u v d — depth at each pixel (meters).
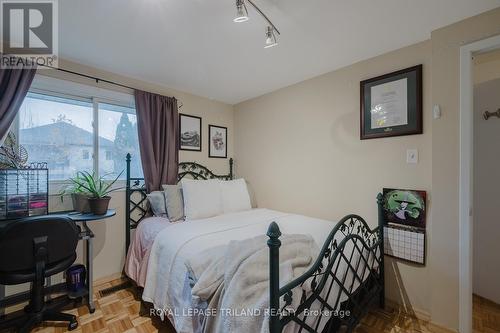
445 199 1.67
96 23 1.60
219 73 2.47
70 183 2.18
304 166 2.66
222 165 3.40
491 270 2.04
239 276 1.07
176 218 2.29
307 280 1.13
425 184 1.82
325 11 1.50
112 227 2.40
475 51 1.56
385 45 1.93
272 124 3.00
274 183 2.99
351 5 1.45
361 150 2.19
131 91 2.55
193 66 2.30
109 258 2.37
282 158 2.89
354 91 2.24
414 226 1.86
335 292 1.25
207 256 1.39
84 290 1.96
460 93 1.61
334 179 2.39
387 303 1.99
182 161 2.95
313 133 2.57
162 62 2.21
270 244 0.89
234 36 1.78
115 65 2.26
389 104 1.99
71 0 1.38
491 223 2.05
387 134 2.00
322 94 2.49
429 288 1.79
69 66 2.15
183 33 1.74
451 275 1.64
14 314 1.87
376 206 2.09
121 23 1.61
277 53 2.05
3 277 1.45
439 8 1.48
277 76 2.55
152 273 1.81
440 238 1.69
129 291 2.19
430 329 1.70
